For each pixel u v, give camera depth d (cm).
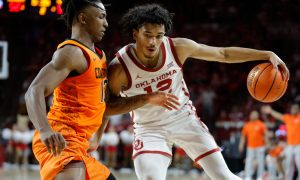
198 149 380
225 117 1316
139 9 357
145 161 366
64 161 311
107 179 336
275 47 1590
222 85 1472
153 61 364
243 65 1515
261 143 1034
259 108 1338
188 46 371
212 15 1672
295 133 943
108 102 369
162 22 346
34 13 797
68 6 330
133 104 354
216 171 374
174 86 378
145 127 385
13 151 1264
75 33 329
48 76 301
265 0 1673
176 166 1177
